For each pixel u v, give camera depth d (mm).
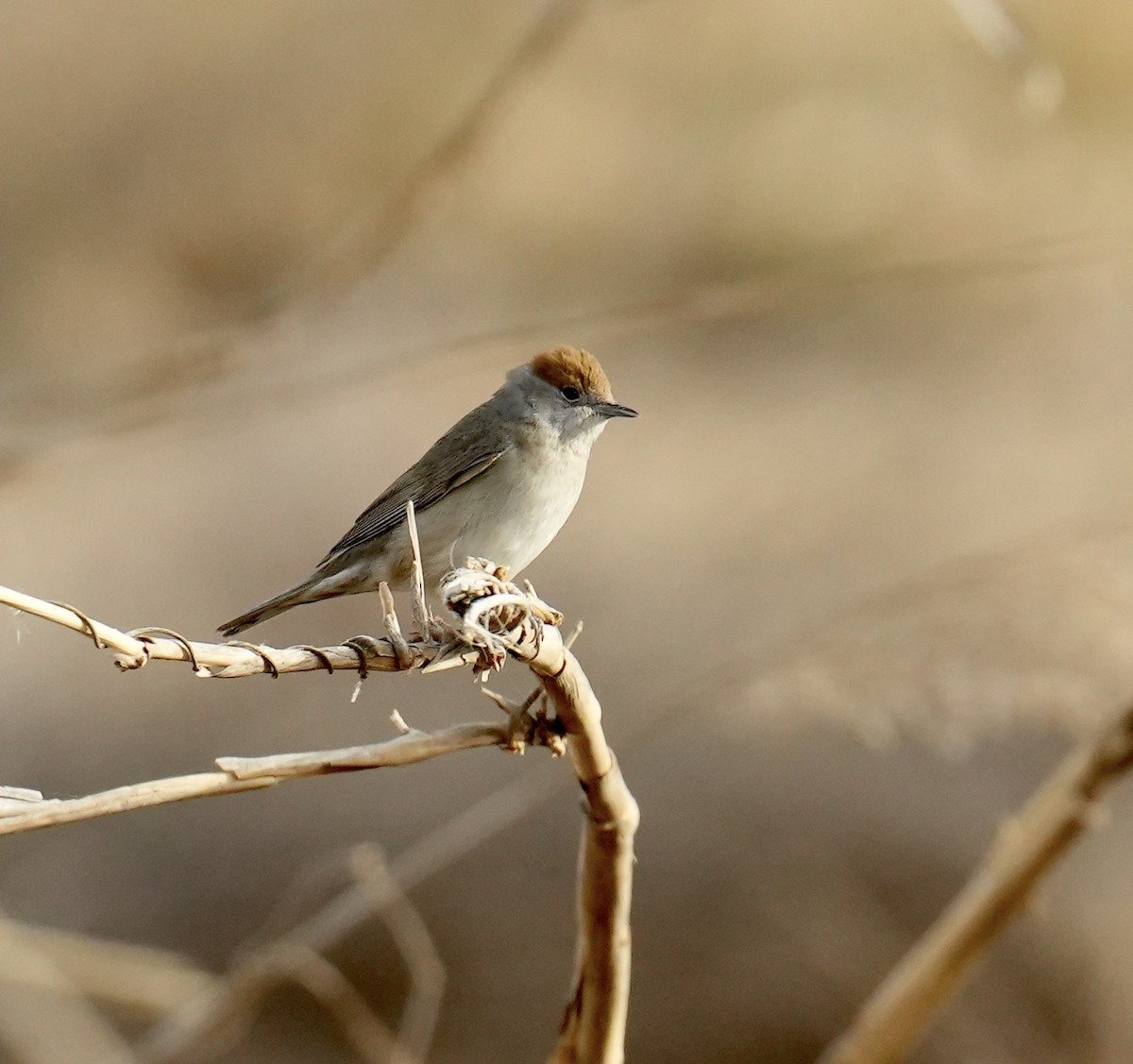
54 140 22203
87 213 21250
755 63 22359
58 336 19062
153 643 3789
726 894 10727
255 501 15906
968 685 6309
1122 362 16547
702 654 11922
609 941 4727
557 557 14430
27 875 11750
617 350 18875
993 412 15883
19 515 15141
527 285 19281
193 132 22344
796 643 6680
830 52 22328
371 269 8828
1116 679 6410
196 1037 7215
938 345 17969
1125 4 19781
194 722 12992
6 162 22047
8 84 22750
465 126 8625
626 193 20844
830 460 15344
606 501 15594
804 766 10891
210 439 16812
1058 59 19875
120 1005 9180
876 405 16531
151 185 21609
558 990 11062
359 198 21141
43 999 8602
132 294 19656
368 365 8086
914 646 6516
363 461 16828
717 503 14734
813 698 6473
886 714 6473
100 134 22156
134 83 23188
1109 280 17703
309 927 7402
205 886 11633
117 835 11898
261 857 11688
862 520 13672
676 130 21906
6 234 20531
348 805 11906
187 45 23938
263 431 17078
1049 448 14641
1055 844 5379
